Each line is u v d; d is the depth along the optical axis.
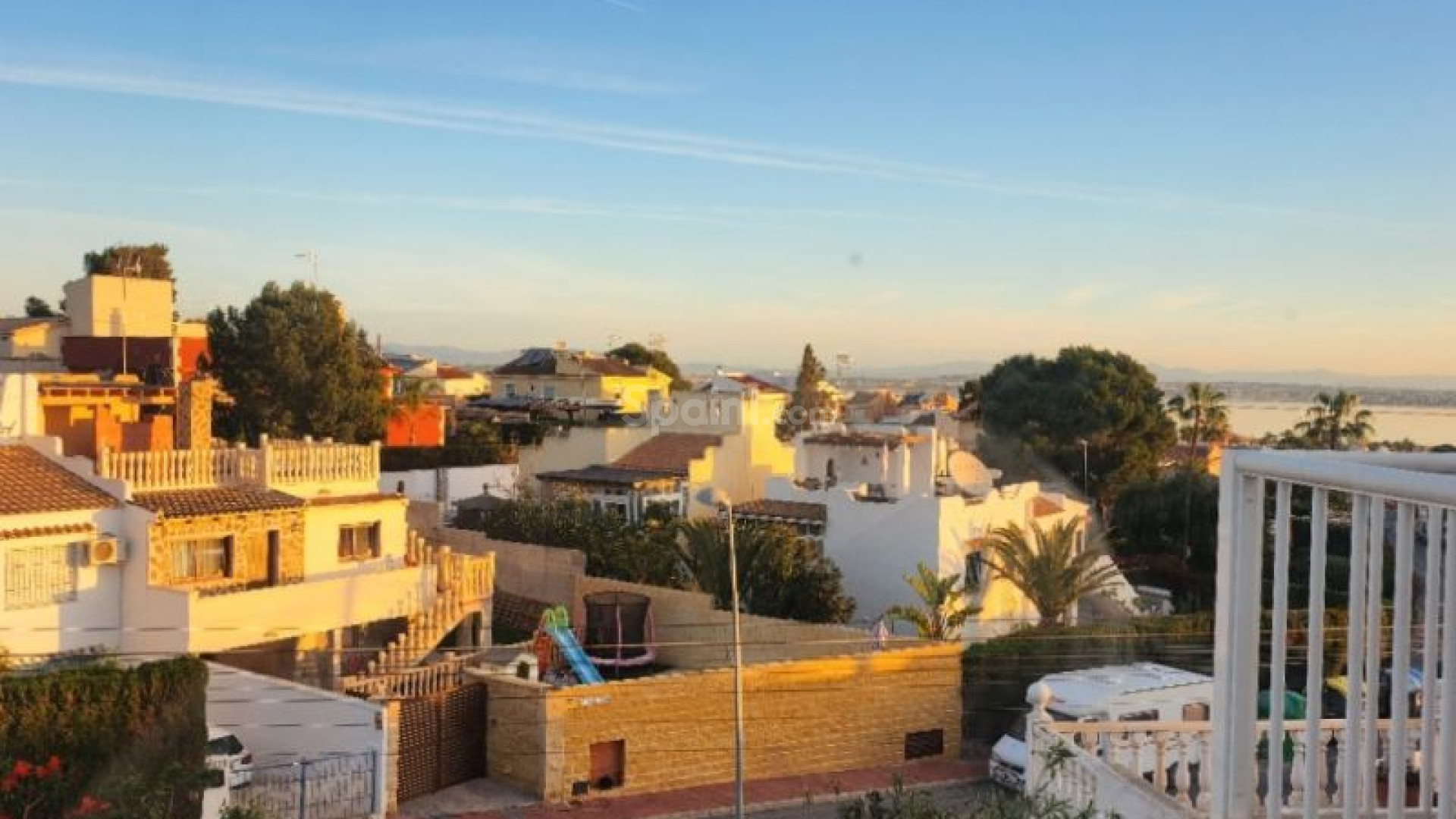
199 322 66.56
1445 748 6.39
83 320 59.84
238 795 22.98
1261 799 11.55
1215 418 77.94
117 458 28.75
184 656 24.39
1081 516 48.31
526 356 99.25
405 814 24.77
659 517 45.28
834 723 29.95
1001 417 70.38
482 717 27.52
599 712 27.02
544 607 39.00
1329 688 25.39
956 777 29.69
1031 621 42.31
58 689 21.48
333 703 25.20
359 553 32.44
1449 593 6.35
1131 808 9.94
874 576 40.75
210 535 28.56
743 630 34.34
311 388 57.66
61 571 26.38
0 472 27.27
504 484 52.88
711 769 28.36
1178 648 34.19
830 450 48.56
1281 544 7.69
